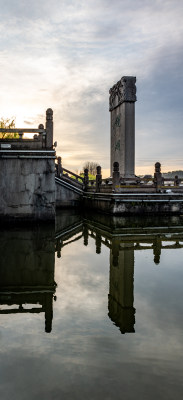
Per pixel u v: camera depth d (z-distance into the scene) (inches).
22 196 474.0
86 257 300.2
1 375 108.7
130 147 829.2
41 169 477.4
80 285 215.5
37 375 108.5
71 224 565.0
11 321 157.2
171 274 244.1
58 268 256.7
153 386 102.3
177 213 695.1
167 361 117.6
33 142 474.6
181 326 148.8
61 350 126.0
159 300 184.9
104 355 121.7
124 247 351.6
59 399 95.5
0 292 200.8
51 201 478.9
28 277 231.6
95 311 169.3
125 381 104.5
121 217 657.6
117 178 674.2
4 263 267.0
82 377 107.0
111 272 248.4
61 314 165.5
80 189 954.7
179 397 96.6
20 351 125.3
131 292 199.8
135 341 133.8
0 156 468.1
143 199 680.4
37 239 375.9
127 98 818.8
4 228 452.8
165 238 410.0
